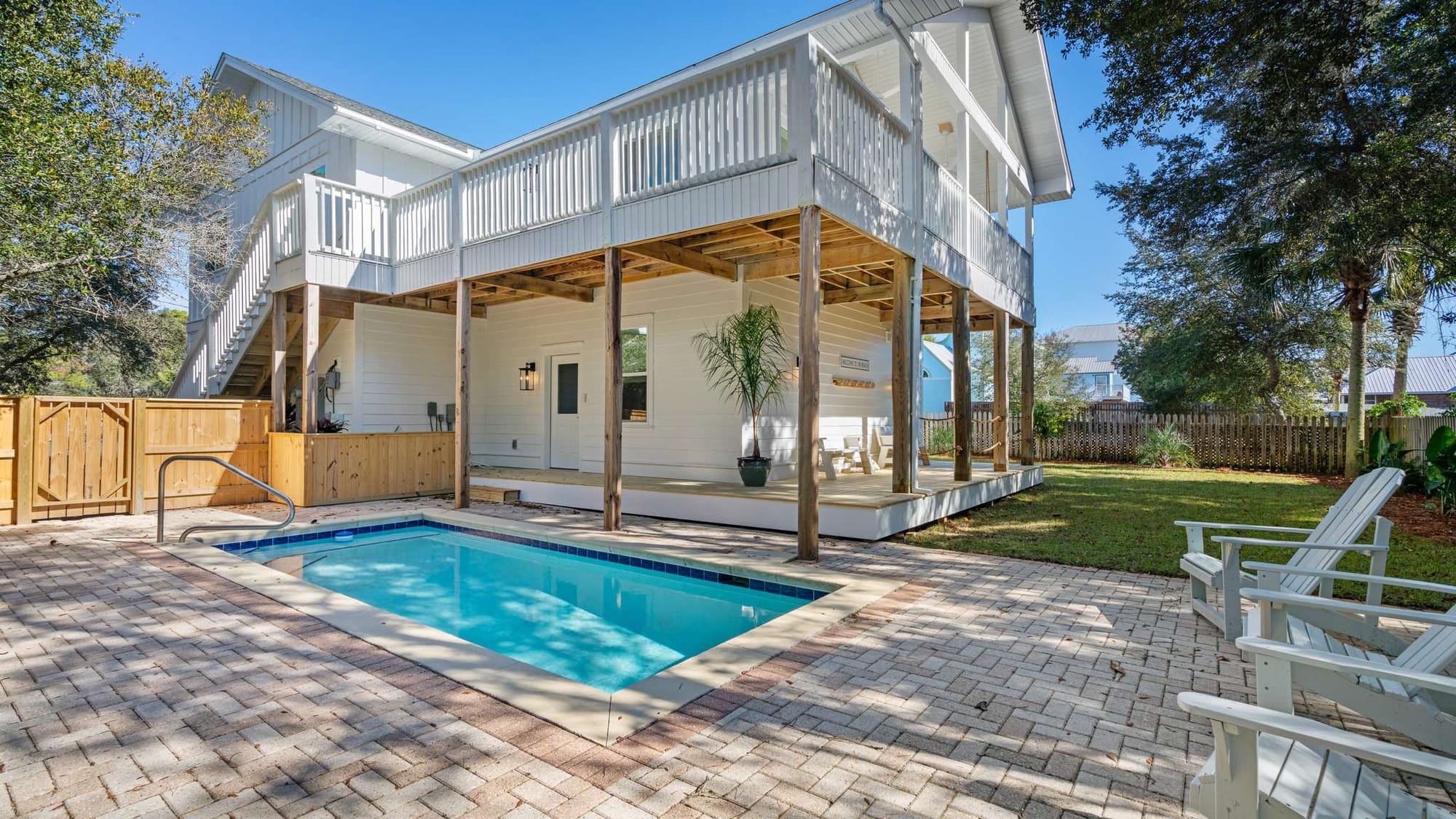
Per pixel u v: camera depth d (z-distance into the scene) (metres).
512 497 9.19
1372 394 25.19
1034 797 2.14
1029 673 3.20
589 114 10.22
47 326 13.34
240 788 2.15
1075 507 8.87
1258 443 14.60
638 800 2.10
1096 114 7.73
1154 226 11.21
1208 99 9.60
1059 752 2.44
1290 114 7.75
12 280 9.05
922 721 2.69
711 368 8.91
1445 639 2.52
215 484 8.88
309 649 3.47
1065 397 19.88
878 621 4.03
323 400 11.23
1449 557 5.92
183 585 4.80
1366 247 8.55
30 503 7.48
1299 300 13.55
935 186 8.00
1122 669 3.26
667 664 4.07
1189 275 15.88
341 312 10.22
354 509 8.59
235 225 14.05
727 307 8.78
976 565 5.54
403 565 6.55
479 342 11.95
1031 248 11.95
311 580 5.98
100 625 3.88
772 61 5.78
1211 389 16.19
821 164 5.64
